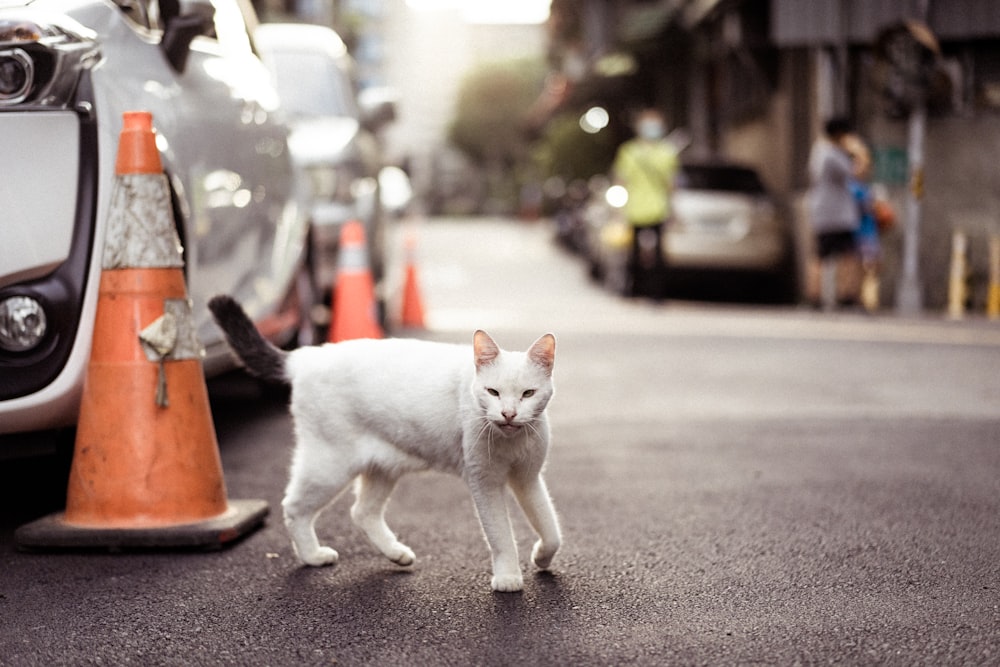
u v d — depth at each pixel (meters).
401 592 3.75
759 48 18.84
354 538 4.42
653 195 14.47
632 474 5.52
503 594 3.72
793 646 3.20
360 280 8.34
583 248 20.95
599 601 3.63
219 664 3.11
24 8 4.34
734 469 5.60
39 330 4.30
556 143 33.03
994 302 14.10
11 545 4.36
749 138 21.36
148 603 3.63
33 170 4.29
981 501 4.89
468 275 20.05
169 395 4.34
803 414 7.11
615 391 8.09
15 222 4.26
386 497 4.06
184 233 5.00
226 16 6.48
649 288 16.25
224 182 5.66
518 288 17.73
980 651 3.14
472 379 3.78
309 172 9.02
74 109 4.36
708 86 24.98
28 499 5.11
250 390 8.11
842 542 4.29
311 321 7.58
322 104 9.77
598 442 6.33
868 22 15.33
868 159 14.22
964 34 14.88
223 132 5.75
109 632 3.37
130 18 5.00
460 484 5.36
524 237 32.88
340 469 3.94
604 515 4.76
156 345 4.32
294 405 3.99
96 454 4.31
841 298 14.44
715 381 8.52
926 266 15.29
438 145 85.94
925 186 15.23
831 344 10.62
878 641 3.23
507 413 3.60
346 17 33.78
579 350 10.20
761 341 10.88
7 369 4.29
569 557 4.15
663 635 3.30
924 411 7.17
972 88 15.05
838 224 14.06
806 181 17.98
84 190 4.36
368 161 9.87
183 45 5.22
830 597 3.65
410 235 12.00
